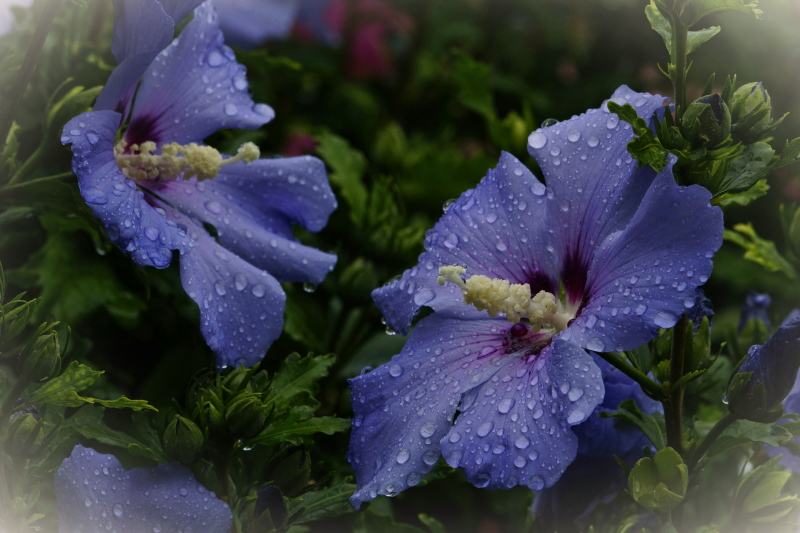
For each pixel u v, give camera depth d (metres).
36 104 0.56
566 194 0.49
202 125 0.54
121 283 0.57
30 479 0.47
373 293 0.51
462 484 0.55
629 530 0.49
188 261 0.50
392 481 0.47
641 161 0.46
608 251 0.47
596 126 0.49
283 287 0.57
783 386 0.46
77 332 0.56
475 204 0.51
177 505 0.46
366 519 0.51
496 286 0.48
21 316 0.46
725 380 0.53
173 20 0.50
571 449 0.45
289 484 0.48
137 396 0.57
